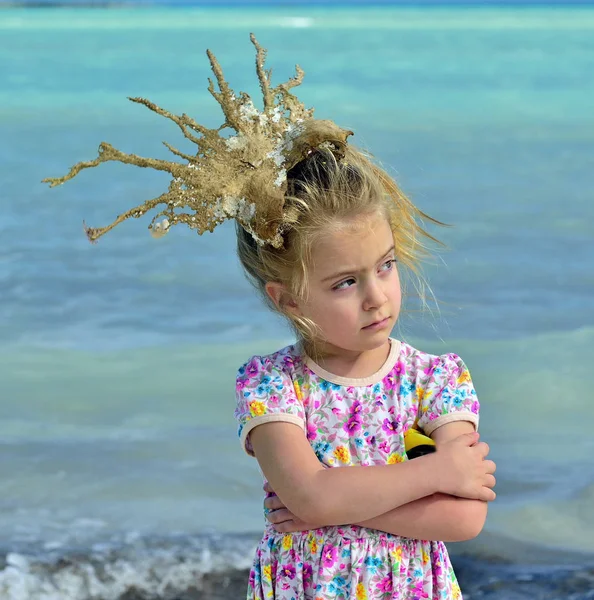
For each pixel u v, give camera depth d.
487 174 13.50
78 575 4.45
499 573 4.47
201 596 4.33
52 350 7.32
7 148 15.88
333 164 2.48
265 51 2.61
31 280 8.98
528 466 5.41
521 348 7.08
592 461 5.43
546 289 8.42
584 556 4.59
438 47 36.78
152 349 7.34
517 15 74.69
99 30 48.09
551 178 13.17
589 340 7.20
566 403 6.17
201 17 69.88
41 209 11.68
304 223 2.45
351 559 2.55
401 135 17.02
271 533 2.68
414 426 2.69
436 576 2.62
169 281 8.94
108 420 6.11
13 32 46.00
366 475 2.47
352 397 2.66
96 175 13.55
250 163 2.47
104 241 10.30
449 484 2.48
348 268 2.45
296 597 2.61
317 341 2.65
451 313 7.31
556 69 28.55
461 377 2.72
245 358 7.16
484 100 21.59
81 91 23.66
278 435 2.60
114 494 5.23
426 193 12.30
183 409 6.27
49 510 5.07
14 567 4.48
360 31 47.78
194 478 5.41
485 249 9.65
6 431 5.96
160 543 4.72
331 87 23.83
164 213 2.41
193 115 19.36
